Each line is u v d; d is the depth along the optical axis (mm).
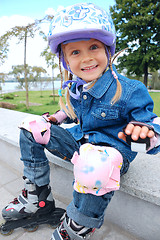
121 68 10383
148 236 940
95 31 668
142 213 928
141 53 9414
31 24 4234
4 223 1001
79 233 747
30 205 932
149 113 724
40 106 5043
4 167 1713
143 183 893
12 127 1827
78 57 760
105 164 661
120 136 675
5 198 1297
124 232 1018
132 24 9070
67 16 676
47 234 1014
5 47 4418
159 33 9086
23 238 995
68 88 893
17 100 6477
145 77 9977
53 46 800
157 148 697
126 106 750
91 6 697
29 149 881
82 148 716
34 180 907
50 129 878
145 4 9391
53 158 1176
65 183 1241
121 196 980
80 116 918
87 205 718
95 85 804
